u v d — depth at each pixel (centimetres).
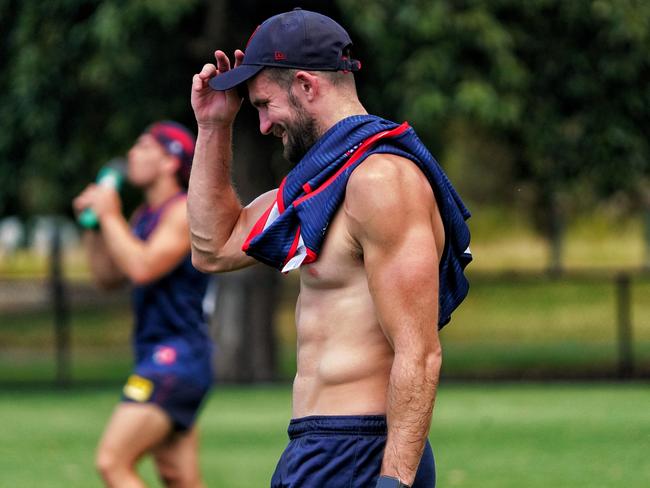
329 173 927
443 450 2484
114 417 1563
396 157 911
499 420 2902
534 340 4444
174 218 1598
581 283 4381
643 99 3853
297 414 955
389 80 3691
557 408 3117
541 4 3706
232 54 3819
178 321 1588
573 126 3903
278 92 955
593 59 3819
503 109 3553
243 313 4016
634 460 2336
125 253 1582
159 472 1628
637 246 9062
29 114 3856
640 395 3384
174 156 1628
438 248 930
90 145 3978
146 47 3750
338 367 930
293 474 938
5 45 4025
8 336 5028
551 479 2158
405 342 884
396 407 884
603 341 4403
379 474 916
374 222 890
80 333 4841
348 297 931
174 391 1568
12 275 8262
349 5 3484
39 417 3136
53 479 2255
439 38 3606
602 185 3928
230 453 2494
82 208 1642
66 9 3806
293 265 938
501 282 4459
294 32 948
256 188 4028
